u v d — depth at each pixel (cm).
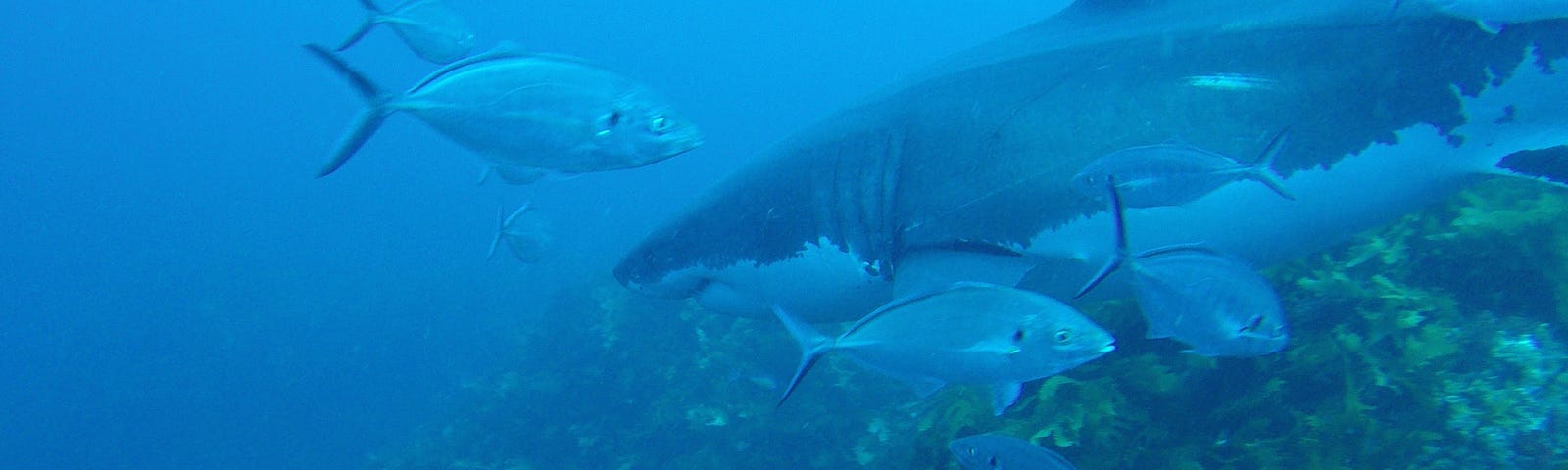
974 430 422
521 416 1045
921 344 254
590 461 939
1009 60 397
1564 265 353
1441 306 364
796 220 416
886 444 694
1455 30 320
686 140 254
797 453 751
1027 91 371
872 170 399
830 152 417
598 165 259
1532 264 364
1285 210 334
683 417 848
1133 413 388
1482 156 330
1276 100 335
